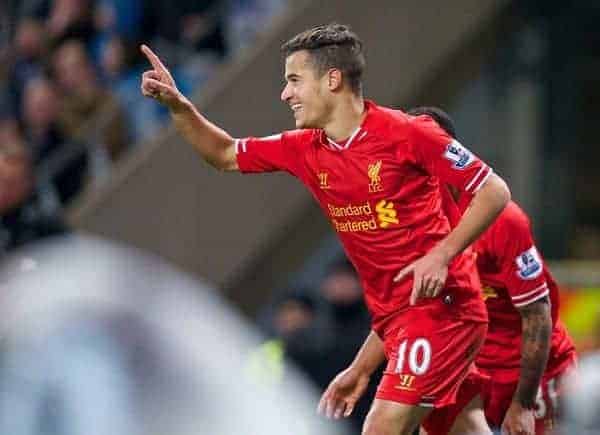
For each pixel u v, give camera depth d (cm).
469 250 1738
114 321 809
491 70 4362
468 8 3347
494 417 1945
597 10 4231
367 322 2920
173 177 3388
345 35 1648
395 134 1619
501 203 1597
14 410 784
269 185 3359
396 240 1644
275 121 3316
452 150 1605
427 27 3341
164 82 1723
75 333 800
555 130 4366
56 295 810
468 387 1820
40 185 3503
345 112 1639
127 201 3406
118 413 786
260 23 3591
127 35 3578
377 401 1684
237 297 3416
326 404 1827
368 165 1630
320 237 3475
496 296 1856
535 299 1794
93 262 860
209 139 1744
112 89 3581
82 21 3688
